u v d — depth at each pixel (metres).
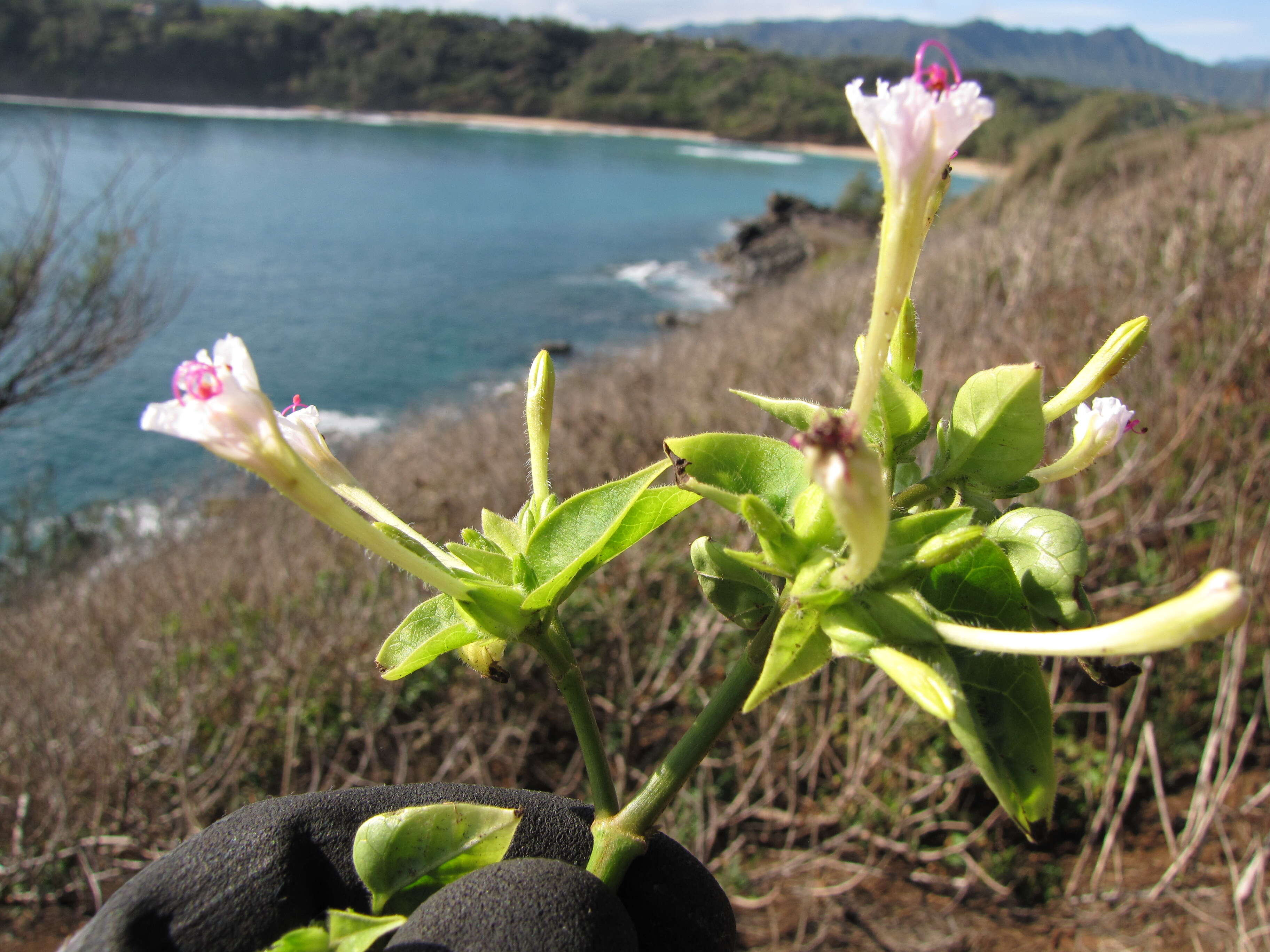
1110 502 5.62
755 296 32.81
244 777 5.31
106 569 10.85
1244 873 3.89
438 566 1.01
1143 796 4.61
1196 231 8.03
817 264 38.84
